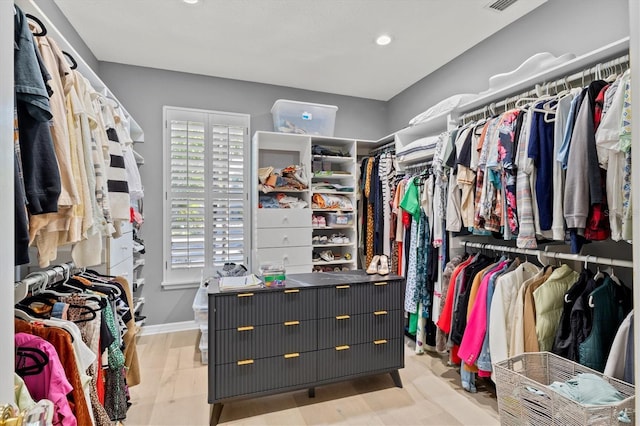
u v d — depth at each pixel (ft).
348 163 12.18
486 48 8.87
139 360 8.67
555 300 5.85
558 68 5.88
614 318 5.27
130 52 9.58
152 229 10.59
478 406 6.61
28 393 2.98
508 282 6.30
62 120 3.77
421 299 8.97
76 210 4.01
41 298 4.65
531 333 5.88
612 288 5.38
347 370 6.93
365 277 7.47
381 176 11.13
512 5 7.47
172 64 10.36
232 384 6.12
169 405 6.66
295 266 10.79
